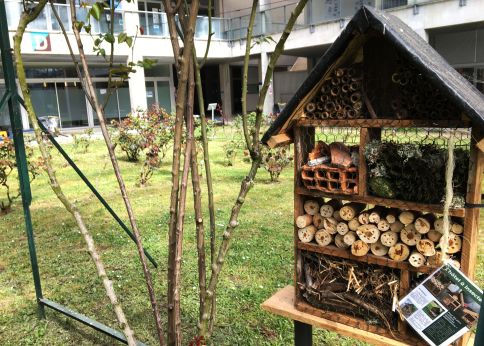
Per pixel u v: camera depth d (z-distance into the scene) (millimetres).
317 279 2205
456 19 12422
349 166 1959
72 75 19359
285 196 6629
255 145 1384
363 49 1833
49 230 5281
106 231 5133
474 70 13625
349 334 2057
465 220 1777
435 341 1803
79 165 9914
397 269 2000
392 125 1797
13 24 14578
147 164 8102
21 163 3033
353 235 2025
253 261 4070
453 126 1674
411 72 1736
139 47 17469
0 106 2766
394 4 13922
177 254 1406
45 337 3004
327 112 1966
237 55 20188
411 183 1819
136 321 3139
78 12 14539
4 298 3570
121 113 20328
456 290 1754
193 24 1229
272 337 2875
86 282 3803
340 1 15633
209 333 1659
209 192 1703
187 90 1355
